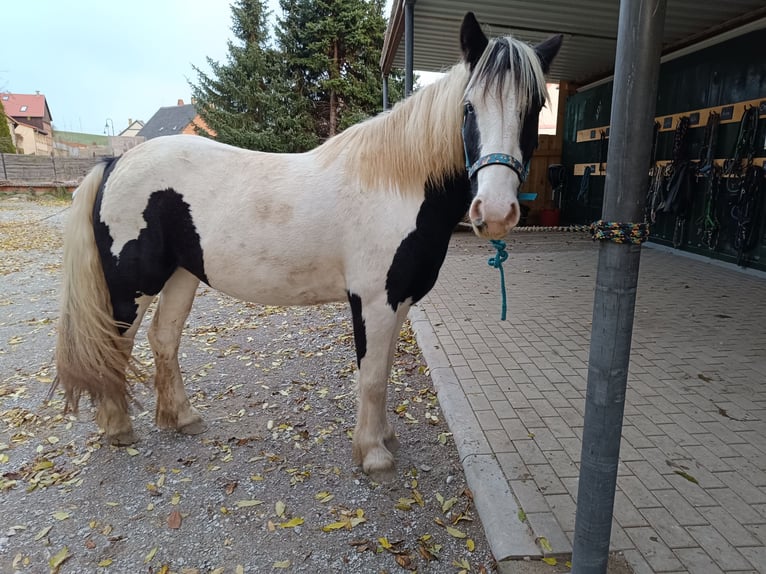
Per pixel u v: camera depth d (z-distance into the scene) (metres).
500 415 2.63
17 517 1.96
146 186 2.12
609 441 1.37
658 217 7.37
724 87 5.97
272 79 17.91
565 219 10.37
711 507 1.93
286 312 4.94
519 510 1.92
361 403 2.21
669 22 5.98
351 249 2.02
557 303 4.73
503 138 1.57
